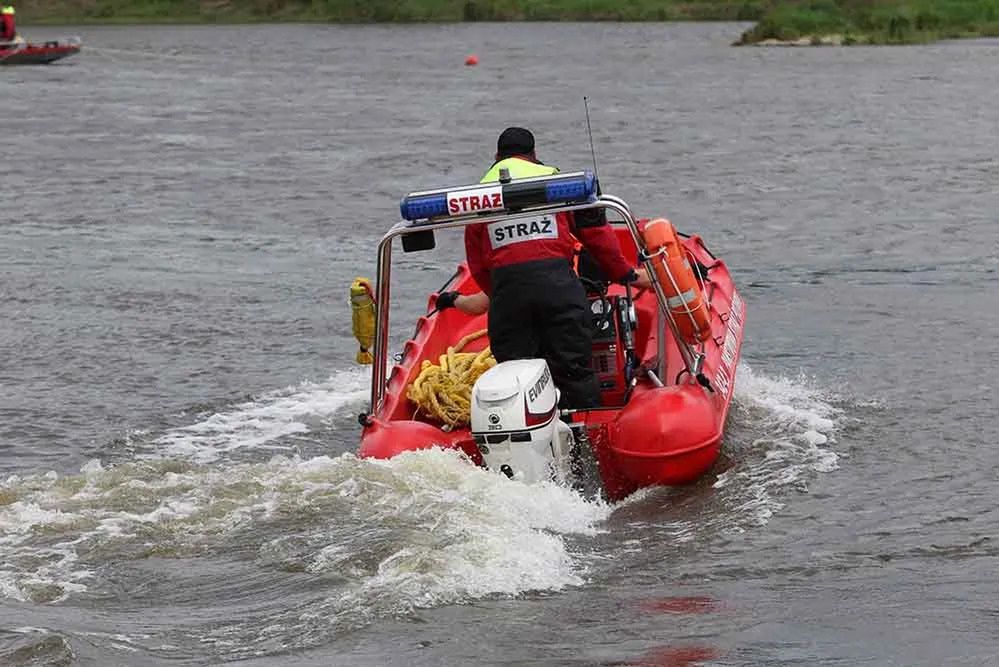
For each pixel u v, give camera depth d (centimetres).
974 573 2039
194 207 6362
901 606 1912
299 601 1905
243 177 7269
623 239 3422
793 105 10375
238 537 2120
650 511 2347
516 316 2450
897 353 3541
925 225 5462
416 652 1750
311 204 6384
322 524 2147
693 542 2184
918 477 2523
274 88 13000
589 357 2502
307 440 2980
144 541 2111
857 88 11619
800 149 7844
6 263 5072
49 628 1803
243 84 13488
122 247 5397
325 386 3431
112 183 7125
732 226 5572
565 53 17512
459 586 1947
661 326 2716
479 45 19512
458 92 12219
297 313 4234
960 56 15250
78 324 4125
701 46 18375
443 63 16138
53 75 14775
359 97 11931
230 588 1956
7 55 16262
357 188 6838
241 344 3866
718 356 2816
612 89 12138
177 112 10862
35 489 2334
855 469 2575
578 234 2500
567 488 2338
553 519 2222
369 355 2528
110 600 1930
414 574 1969
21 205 6475
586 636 1798
